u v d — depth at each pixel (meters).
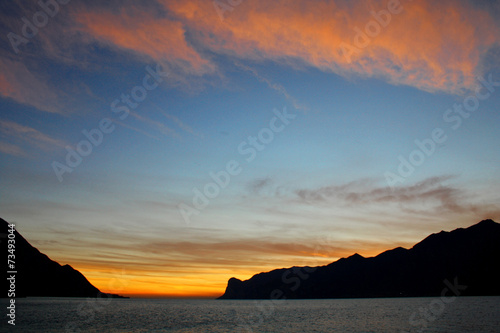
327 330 57.41
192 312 112.06
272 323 70.69
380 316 83.31
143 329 60.31
